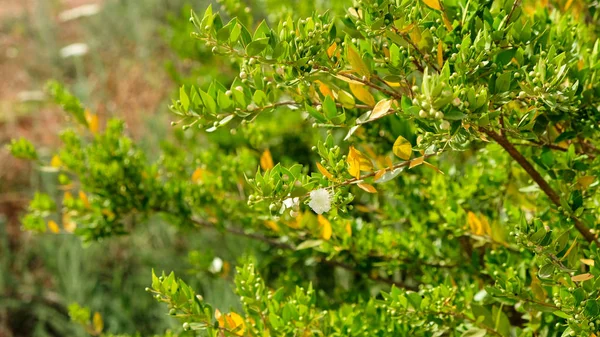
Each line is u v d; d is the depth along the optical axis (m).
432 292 1.80
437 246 2.04
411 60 1.66
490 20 1.67
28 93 4.96
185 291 1.71
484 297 1.85
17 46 5.82
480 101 1.57
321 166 1.61
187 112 1.67
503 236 1.91
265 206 2.01
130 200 2.17
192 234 3.33
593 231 1.75
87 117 2.22
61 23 6.29
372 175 1.63
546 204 1.90
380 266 2.07
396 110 1.63
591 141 1.83
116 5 5.86
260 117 2.86
